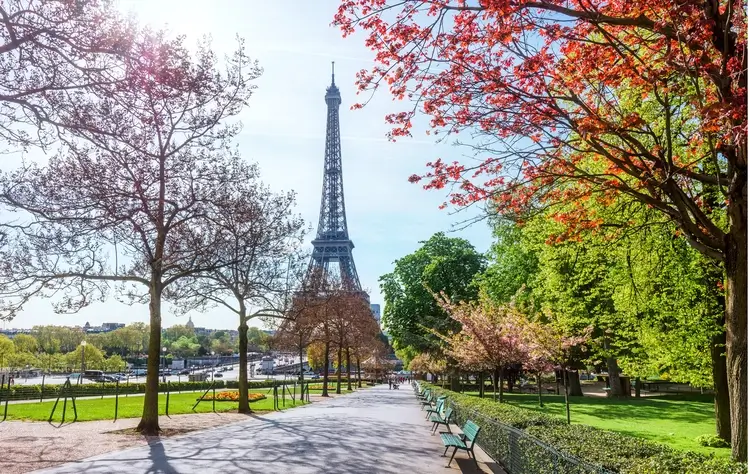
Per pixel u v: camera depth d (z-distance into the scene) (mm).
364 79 9812
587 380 94312
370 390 68938
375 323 72875
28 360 102500
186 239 23938
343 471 12633
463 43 9281
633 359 24547
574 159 11555
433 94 9875
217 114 21500
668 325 20062
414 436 19328
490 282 44000
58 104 13328
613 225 12406
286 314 35375
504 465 12492
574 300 25406
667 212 9953
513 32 8891
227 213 22219
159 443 17312
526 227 24609
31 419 25109
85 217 19172
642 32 10883
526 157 10289
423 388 45219
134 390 53781
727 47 8062
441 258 51250
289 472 12469
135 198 20656
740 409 8922
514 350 24188
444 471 12672
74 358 107500
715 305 18672
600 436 9641
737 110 7051
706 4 8117
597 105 11000
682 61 8492
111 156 19562
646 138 14375
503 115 9867
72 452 15336
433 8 8836
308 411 31453
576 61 9672
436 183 10711
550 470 8398
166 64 13578
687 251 18078
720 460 7035
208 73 19438
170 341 197000
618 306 21281
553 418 12742
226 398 40844
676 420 27422
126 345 141750
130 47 12648
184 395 48156
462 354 27750
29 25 11930
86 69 12414
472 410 17938
